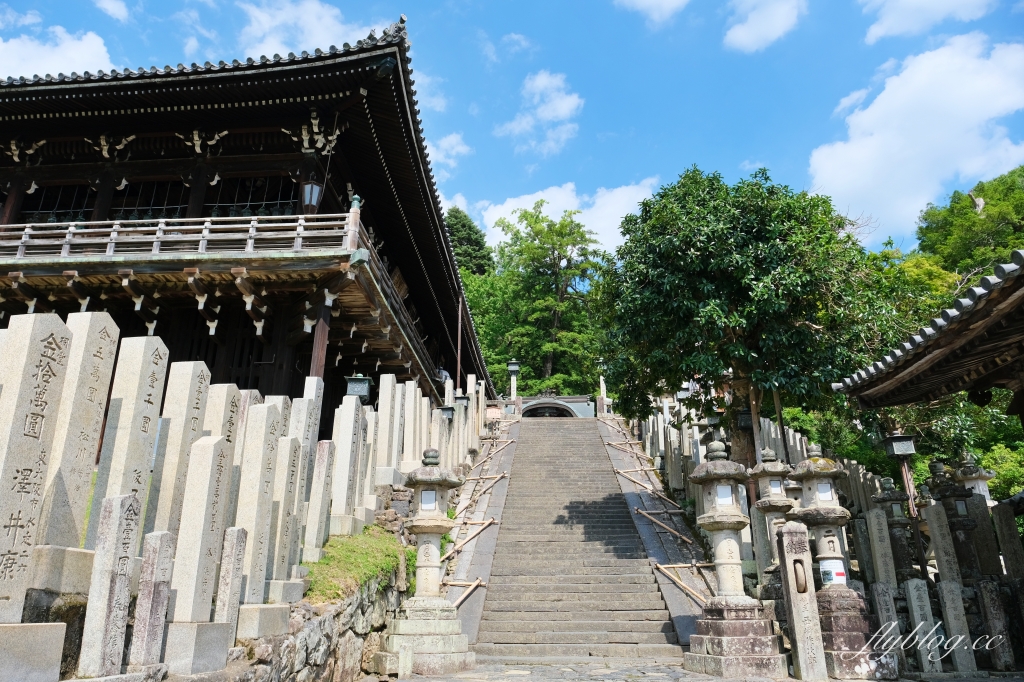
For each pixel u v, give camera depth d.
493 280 48.50
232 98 15.16
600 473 19.05
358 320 16.47
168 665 4.75
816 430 20.44
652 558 12.88
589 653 10.04
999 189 34.22
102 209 16.67
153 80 14.51
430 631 9.02
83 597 4.54
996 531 9.41
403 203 19.47
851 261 13.77
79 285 14.68
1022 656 8.60
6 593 3.94
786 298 13.39
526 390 44.06
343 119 16.02
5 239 16.70
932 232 35.22
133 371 5.49
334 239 15.28
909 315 14.41
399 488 11.77
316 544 8.30
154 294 14.91
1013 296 6.78
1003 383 9.87
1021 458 17.48
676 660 9.62
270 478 6.60
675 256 13.74
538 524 15.10
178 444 5.95
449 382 18.92
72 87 14.66
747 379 14.88
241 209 16.77
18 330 4.41
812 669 7.95
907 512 11.92
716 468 9.35
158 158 16.89
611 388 16.00
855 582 9.23
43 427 4.38
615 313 15.62
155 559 4.63
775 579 9.95
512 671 8.84
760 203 13.58
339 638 7.48
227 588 5.45
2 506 3.98
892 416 16.41
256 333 15.20
